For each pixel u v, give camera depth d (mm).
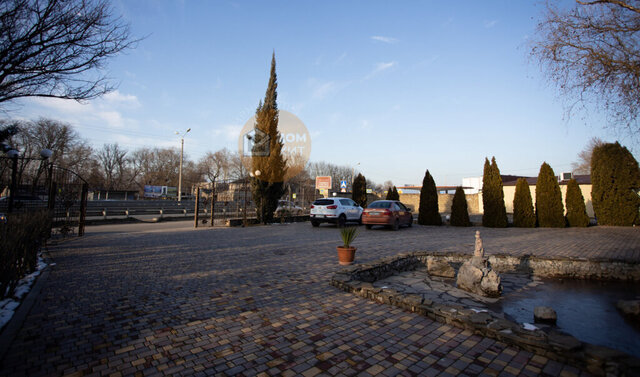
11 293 4266
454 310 3646
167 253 8047
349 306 4156
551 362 2678
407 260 7141
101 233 12648
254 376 2479
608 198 15680
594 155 16406
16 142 35625
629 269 6398
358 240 10977
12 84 5230
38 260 6758
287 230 14492
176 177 74188
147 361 2703
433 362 2707
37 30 4891
